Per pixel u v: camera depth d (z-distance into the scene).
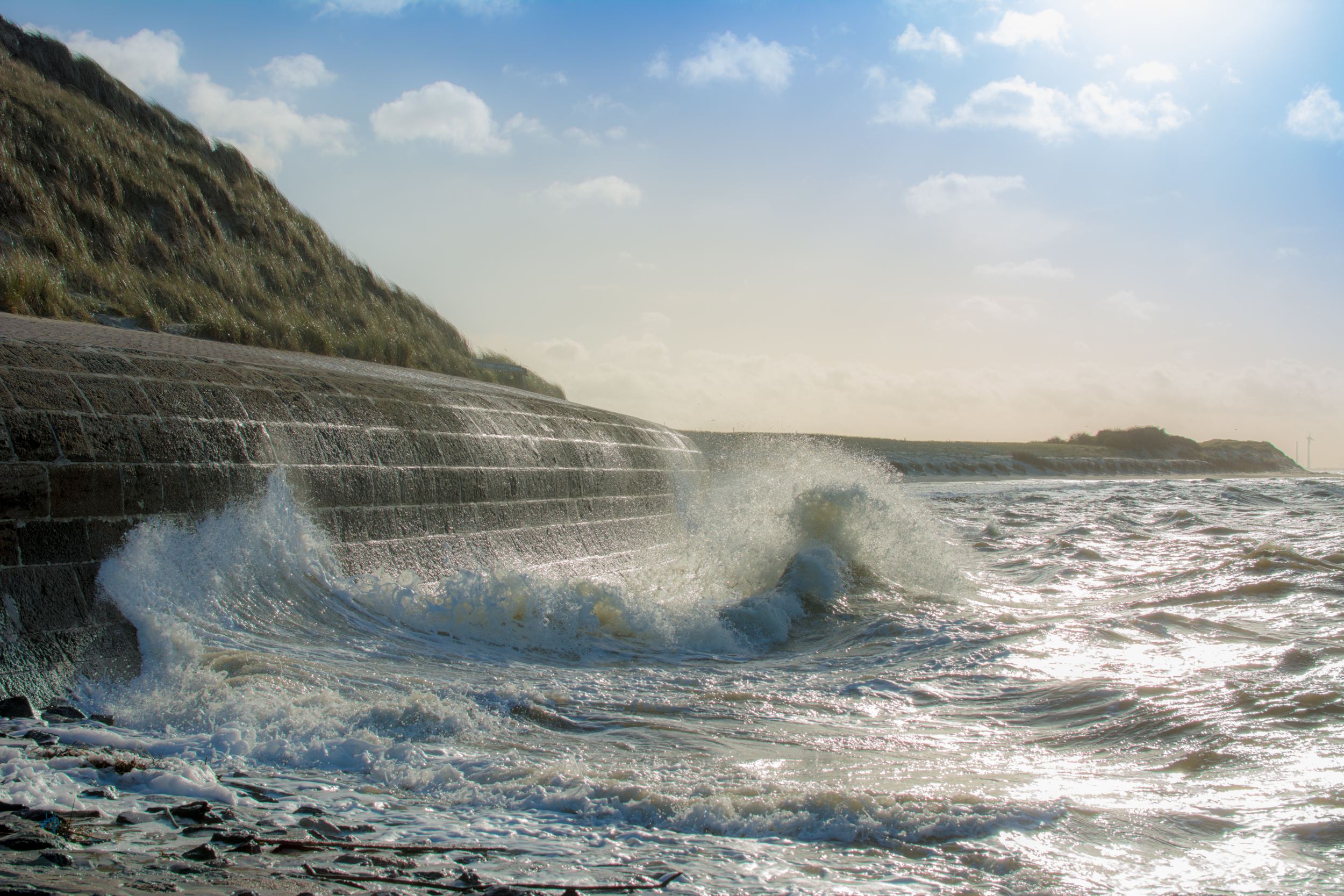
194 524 6.03
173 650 5.23
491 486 9.14
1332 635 6.45
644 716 4.79
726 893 2.58
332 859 2.73
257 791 3.48
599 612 7.30
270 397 7.10
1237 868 2.78
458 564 8.34
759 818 3.23
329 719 4.41
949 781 3.67
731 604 7.98
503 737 4.36
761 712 4.91
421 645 6.25
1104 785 3.61
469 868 2.71
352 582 6.85
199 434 6.26
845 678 5.80
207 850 2.67
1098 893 2.62
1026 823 3.17
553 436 10.79
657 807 3.33
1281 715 4.49
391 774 3.74
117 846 2.74
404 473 8.00
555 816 3.30
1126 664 5.80
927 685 5.54
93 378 5.84
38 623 4.86
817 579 8.97
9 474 4.95
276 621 6.01
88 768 3.59
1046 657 6.14
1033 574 10.34
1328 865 2.79
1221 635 6.59
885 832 3.08
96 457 5.46
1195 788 3.56
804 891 2.61
